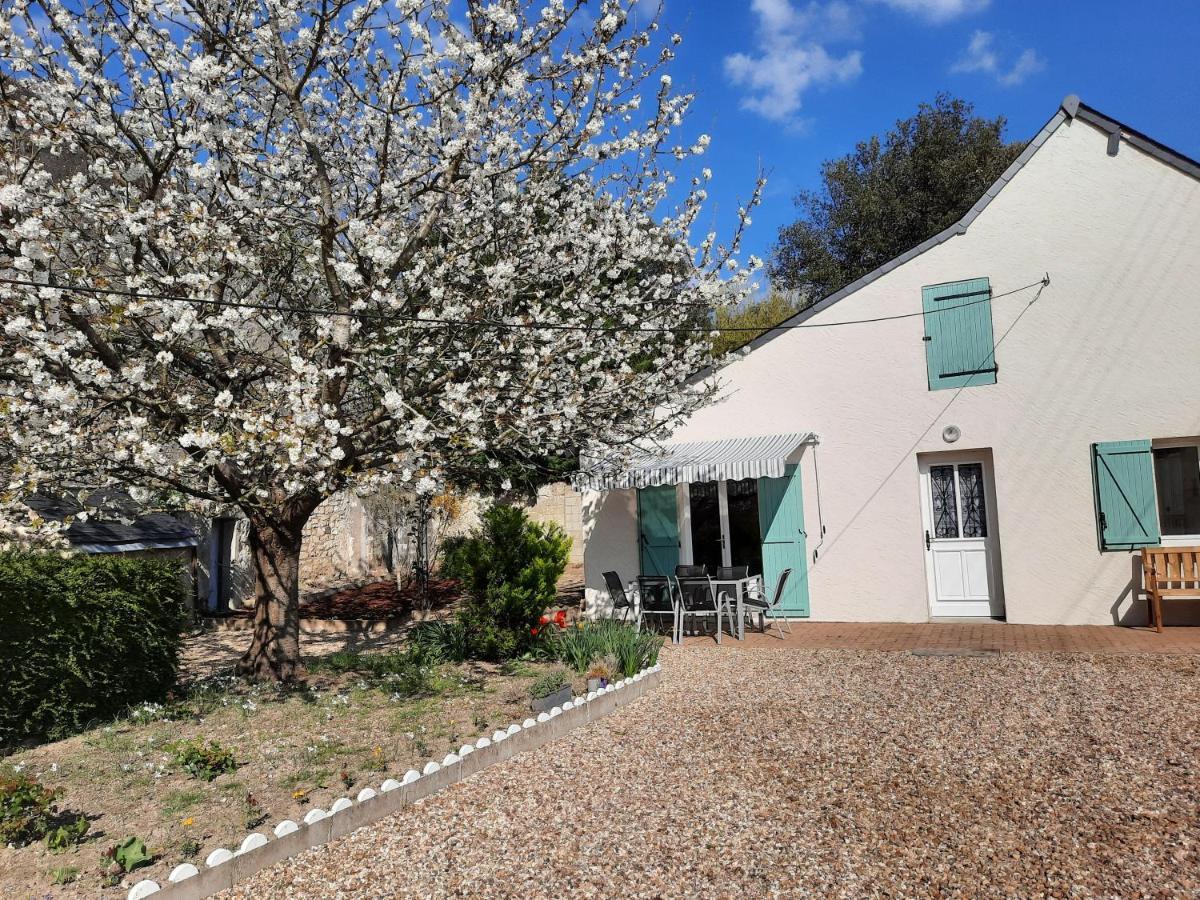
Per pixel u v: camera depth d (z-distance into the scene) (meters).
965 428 11.44
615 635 9.31
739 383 12.97
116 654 7.53
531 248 8.45
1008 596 11.02
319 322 6.97
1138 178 10.52
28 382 6.42
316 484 7.19
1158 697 6.84
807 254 25.45
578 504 24.09
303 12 7.19
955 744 5.89
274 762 5.96
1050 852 4.08
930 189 23.77
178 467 6.91
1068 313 10.87
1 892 3.96
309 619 14.57
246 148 7.02
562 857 4.34
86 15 6.54
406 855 4.44
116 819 4.91
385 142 7.03
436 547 16.22
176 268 6.92
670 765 5.78
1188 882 3.70
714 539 13.16
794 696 7.66
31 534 6.06
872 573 11.95
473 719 7.03
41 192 6.14
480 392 7.56
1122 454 10.45
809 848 4.29
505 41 7.04
